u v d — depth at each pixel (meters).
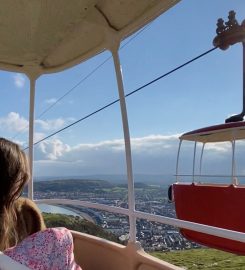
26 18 2.79
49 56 3.57
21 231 1.83
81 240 3.12
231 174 3.38
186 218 3.27
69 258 1.62
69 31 2.99
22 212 1.89
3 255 1.07
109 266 2.78
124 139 2.84
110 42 2.90
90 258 3.00
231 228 2.94
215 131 3.35
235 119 3.43
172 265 2.22
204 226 1.91
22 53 3.49
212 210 3.04
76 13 2.69
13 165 1.58
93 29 2.96
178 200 3.36
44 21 2.82
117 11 2.64
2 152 1.57
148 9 2.57
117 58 2.90
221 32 3.21
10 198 1.59
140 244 2.56
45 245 1.55
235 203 2.92
